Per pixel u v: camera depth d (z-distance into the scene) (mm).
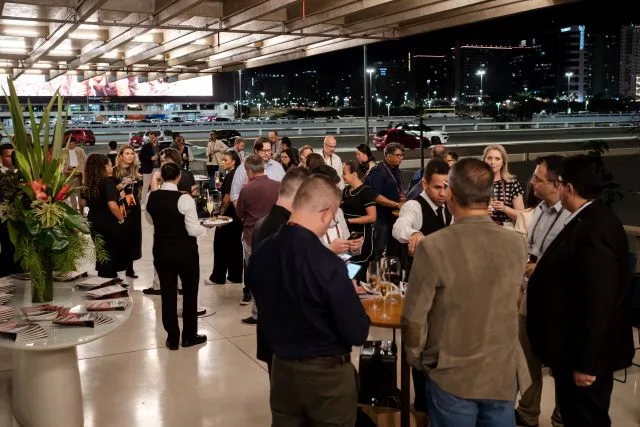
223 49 15281
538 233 3627
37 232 3688
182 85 48250
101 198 6219
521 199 4938
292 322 2367
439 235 2387
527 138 37656
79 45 16688
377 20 11148
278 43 14891
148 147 15172
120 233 6355
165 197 4984
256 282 2445
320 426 2414
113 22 10320
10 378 4625
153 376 4695
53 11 10633
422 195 3973
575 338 2742
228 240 7363
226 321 6031
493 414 2479
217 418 4023
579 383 2736
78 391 3809
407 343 2463
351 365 2471
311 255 2324
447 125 49469
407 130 30750
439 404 2455
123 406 4191
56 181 3869
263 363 4965
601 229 2662
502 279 2361
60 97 3969
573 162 2793
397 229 3885
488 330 2373
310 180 2424
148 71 21328
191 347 5312
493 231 2377
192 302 5266
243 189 5371
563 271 2795
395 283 3434
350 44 13961
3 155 6699
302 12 11016
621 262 2672
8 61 19938
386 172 7082
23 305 3848
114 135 44000
